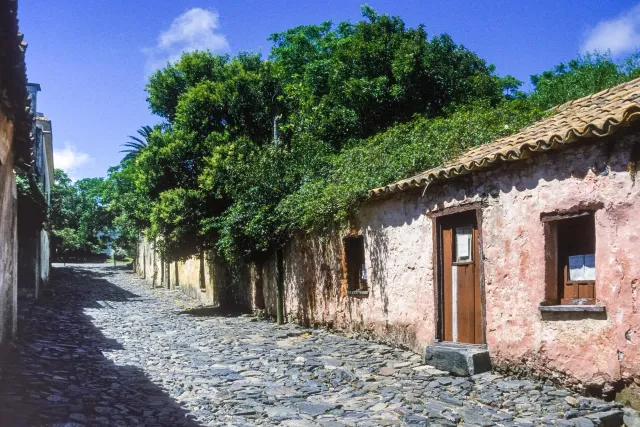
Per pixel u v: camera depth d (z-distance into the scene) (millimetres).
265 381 8664
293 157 16188
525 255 7922
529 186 7902
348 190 11820
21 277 18406
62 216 41906
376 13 21984
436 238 9805
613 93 9891
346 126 20344
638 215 6359
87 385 7953
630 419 6129
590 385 6848
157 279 36562
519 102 13742
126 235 46438
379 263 11531
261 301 18156
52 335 12617
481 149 10445
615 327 6559
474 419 6406
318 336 13070
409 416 6617
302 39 30000
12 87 7141
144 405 7117
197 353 11078
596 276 6836
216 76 21609
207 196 19141
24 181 14984
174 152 19734
